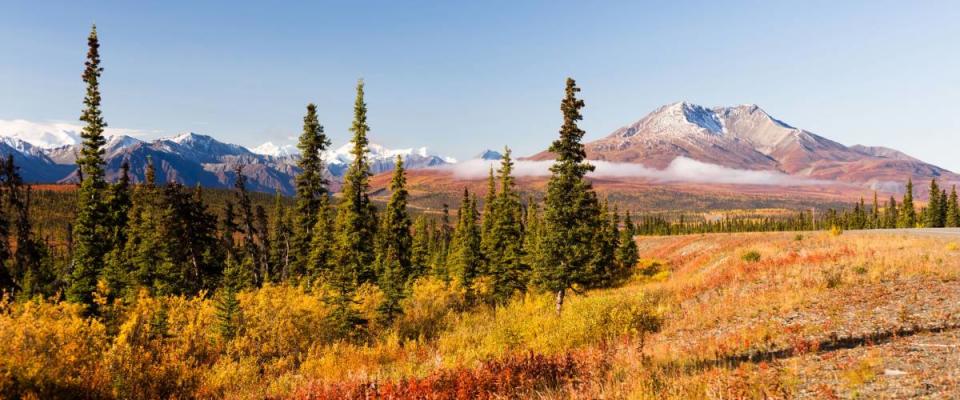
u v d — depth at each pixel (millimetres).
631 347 12375
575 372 10141
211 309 20078
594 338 16000
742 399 6820
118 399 12469
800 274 19469
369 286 28328
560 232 25516
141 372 13508
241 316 19578
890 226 109625
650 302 22906
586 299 25703
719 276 25359
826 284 16578
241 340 18328
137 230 35281
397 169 38219
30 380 10969
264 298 21734
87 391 11852
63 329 13133
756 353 10086
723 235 64875
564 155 26438
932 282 14508
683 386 7836
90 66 32625
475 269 38250
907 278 15570
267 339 19156
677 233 146625
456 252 45125
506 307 29812
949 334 9180
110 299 24609
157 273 34000
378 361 17516
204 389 13953
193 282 37688
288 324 19797
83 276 24016
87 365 12766
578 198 25812
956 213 93062
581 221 26266
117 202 32750
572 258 25016
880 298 13578
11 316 12922
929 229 37531
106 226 30906
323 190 38844
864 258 19906
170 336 17984
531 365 10609
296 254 42031
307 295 24625
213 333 18531
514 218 39656
